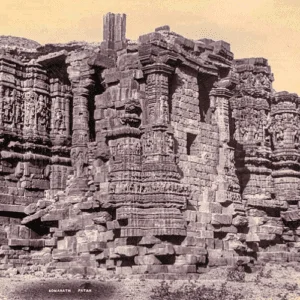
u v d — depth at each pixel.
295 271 43.72
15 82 47.66
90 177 43.88
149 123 41.19
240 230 45.03
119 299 32.84
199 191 43.03
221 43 46.34
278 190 53.50
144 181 40.41
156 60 41.44
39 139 47.62
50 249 44.16
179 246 39.41
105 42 45.09
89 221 41.56
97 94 46.88
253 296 33.50
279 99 54.78
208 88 46.03
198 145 43.75
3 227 44.88
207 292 34.03
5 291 34.31
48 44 47.72
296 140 54.84
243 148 52.12
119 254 38.94
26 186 46.69
